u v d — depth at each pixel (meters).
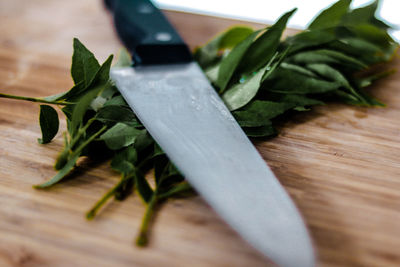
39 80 0.35
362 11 0.35
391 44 0.36
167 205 0.26
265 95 0.31
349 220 0.26
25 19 0.42
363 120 0.32
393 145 0.30
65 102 0.28
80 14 0.43
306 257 0.23
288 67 0.33
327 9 0.33
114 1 0.36
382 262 0.25
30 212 0.26
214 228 0.26
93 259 0.24
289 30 0.41
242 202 0.25
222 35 0.35
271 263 0.24
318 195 0.27
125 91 0.30
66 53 0.37
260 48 0.31
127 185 0.27
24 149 0.29
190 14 0.43
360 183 0.28
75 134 0.28
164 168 0.27
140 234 0.25
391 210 0.27
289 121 0.31
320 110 0.32
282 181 0.28
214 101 0.30
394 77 0.36
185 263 0.24
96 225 0.26
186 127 0.28
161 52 0.33
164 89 0.30
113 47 0.39
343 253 0.25
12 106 0.32
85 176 0.28
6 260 0.24
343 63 0.34
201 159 0.26
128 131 0.28
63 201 0.26
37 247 0.25
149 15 0.35
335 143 0.30
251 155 0.27
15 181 0.27
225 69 0.31
